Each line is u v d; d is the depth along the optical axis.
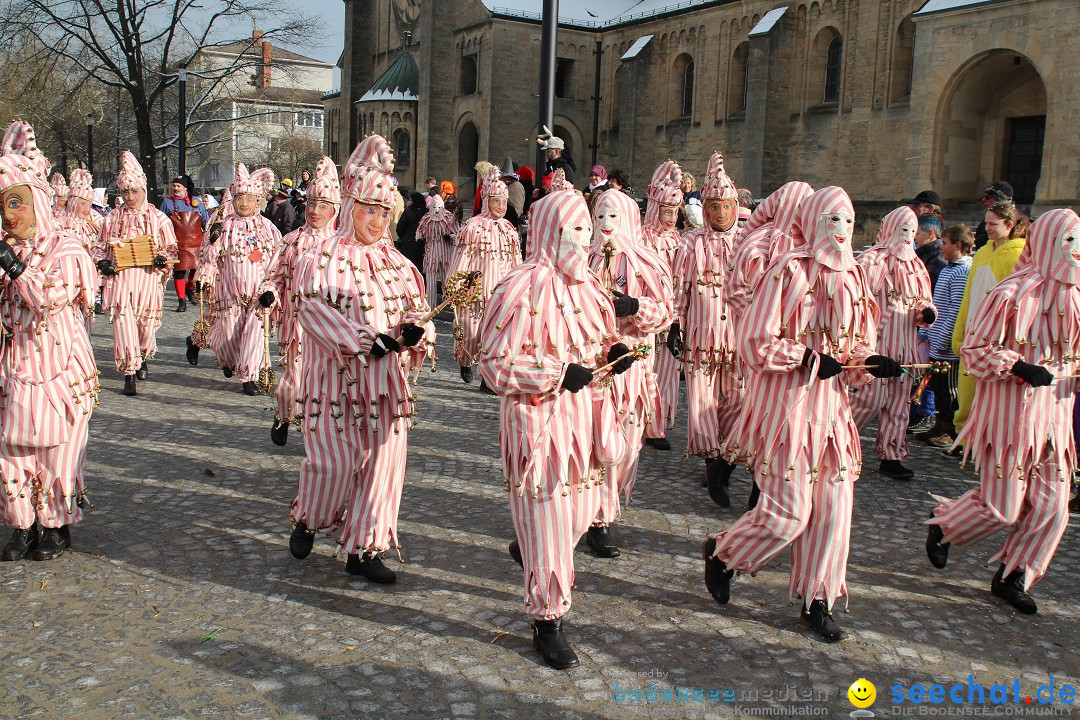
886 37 33.59
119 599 5.10
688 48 42.00
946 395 9.41
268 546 5.95
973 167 31.11
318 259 5.28
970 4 28.72
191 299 19.80
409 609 5.09
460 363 11.48
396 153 52.28
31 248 5.41
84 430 5.66
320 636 4.73
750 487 7.70
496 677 4.38
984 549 6.31
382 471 5.34
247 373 10.46
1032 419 5.23
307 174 21.39
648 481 7.73
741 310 6.25
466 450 8.46
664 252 8.15
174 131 50.22
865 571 5.87
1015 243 7.86
